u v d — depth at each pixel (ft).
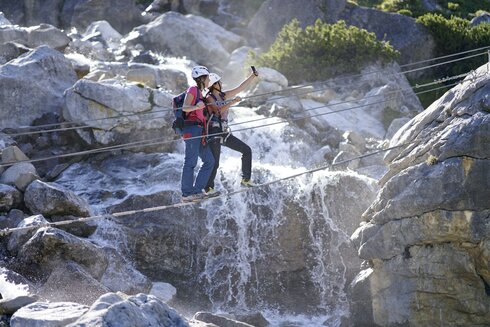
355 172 89.35
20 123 92.89
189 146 57.72
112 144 89.56
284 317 79.71
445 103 72.43
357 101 111.14
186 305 78.64
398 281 73.05
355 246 76.59
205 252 80.07
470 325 70.74
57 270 68.44
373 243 73.82
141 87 91.81
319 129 101.04
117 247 77.87
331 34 118.62
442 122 71.72
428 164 70.13
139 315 47.24
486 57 125.59
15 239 72.49
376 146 97.76
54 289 67.21
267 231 81.35
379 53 118.01
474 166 67.36
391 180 72.95
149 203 79.92
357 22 131.64
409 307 72.43
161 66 108.78
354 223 82.84
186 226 79.77
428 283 71.26
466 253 69.36
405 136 74.49
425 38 127.75
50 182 85.25
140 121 90.12
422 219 70.23
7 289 65.92
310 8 133.80
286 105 102.53
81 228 77.36
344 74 116.37
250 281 80.53
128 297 50.78
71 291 67.31
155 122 90.79
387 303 73.92
